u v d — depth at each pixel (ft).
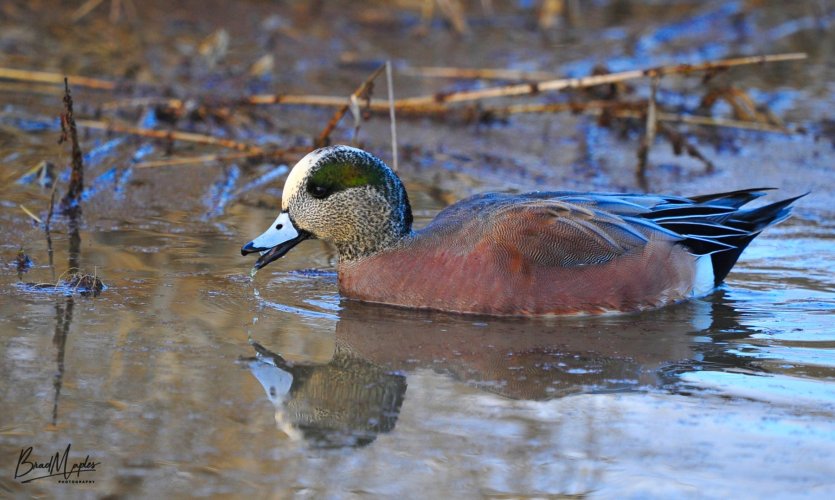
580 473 29.30
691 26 90.07
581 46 84.33
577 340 39.04
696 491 28.37
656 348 38.24
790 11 93.86
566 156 64.69
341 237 43.04
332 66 78.18
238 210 53.78
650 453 30.35
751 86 77.51
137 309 40.45
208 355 36.65
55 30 81.05
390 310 42.01
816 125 69.77
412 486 28.91
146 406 32.73
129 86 70.79
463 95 64.69
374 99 71.15
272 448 30.71
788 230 51.96
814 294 44.09
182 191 56.29
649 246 42.50
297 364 36.22
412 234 43.42
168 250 47.57
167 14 85.71
